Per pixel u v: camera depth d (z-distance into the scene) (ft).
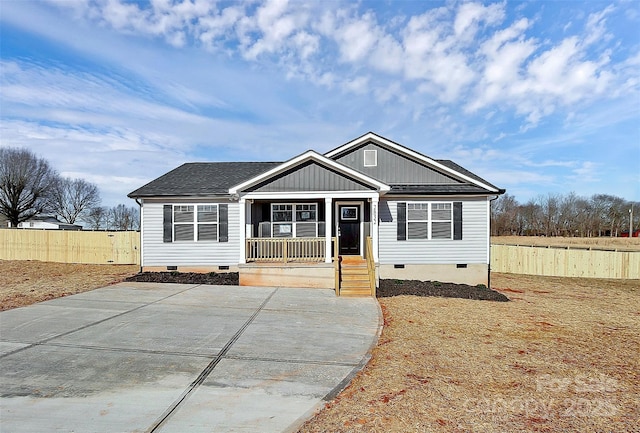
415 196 47.09
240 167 58.03
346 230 48.44
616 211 183.83
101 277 48.06
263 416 13.00
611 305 38.86
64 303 31.14
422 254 47.29
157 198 47.96
